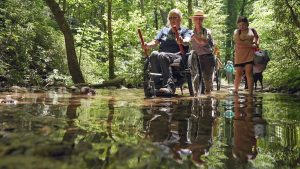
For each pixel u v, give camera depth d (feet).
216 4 69.36
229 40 100.53
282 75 30.09
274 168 4.09
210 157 4.45
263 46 41.04
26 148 3.69
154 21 78.69
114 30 51.13
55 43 39.14
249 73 20.99
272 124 7.86
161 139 5.44
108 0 45.73
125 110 10.19
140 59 48.75
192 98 15.66
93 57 56.49
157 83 16.53
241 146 5.28
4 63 28.48
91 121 7.34
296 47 29.07
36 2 42.27
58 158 3.40
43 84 31.37
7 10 32.45
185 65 16.71
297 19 27.32
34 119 7.11
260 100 15.81
